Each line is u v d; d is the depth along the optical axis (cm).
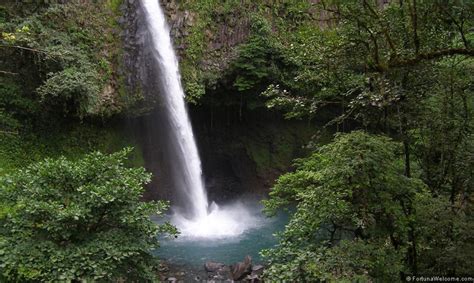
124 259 702
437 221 579
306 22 1475
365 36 609
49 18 1428
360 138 582
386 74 568
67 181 729
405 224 586
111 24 1588
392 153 599
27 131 1354
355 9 572
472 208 613
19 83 1349
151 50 1614
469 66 637
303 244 752
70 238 693
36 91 1295
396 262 575
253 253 1257
